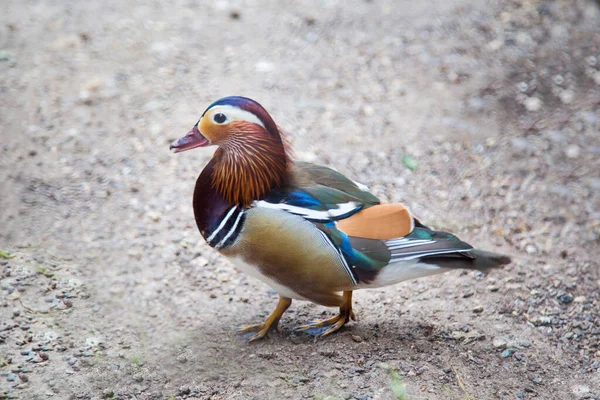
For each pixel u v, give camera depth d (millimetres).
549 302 9055
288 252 7379
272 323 8250
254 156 7512
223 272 9570
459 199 11141
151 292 9125
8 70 13484
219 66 14055
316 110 12961
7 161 11328
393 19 15570
